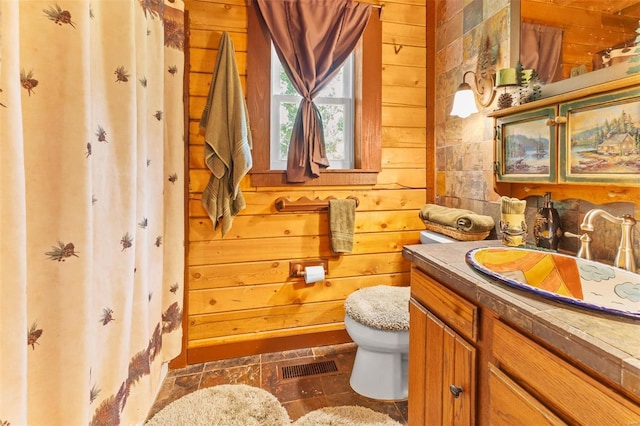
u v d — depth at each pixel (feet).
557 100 3.32
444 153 6.23
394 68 6.36
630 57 2.83
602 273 2.73
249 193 5.84
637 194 2.93
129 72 3.31
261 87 5.73
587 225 2.75
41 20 2.32
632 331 1.69
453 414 2.76
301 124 5.83
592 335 1.65
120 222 3.30
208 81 5.56
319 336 6.25
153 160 4.31
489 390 2.36
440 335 2.97
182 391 4.93
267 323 6.05
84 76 2.50
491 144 4.93
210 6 5.50
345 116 6.50
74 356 2.49
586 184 3.11
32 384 2.34
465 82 5.48
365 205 6.38
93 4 2.93
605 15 3.06
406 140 6.50
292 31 5.69
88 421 2.61
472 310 2.52
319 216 6.16
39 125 2.33
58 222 2.41
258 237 5.91
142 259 3.84
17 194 1.91
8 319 1.90
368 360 4.87
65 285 2.45
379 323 4.48
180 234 5.06
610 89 2.84
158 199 4.45
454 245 3.77
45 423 2.39
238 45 5.63
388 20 6.28
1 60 1.82
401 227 6.57
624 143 2.77
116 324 3.28
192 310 5.72
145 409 3.96
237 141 5.26
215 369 5.54
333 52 5.89
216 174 5.31
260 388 5.01
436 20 6.43
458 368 2.69
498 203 4.81
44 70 2.34
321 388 5.02
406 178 6.54
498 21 4.66
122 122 3.27
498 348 2.27
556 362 1.79
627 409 1.43
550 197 3.72
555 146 3.42
